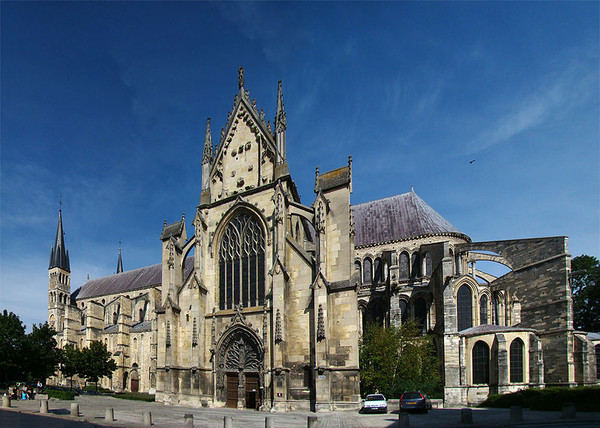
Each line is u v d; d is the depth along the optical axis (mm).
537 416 36781
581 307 86688
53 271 154625
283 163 55031
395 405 45750
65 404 52844
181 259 60750
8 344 80000
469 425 30547
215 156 62688
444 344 59469
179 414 43125
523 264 68375
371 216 88500
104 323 119312
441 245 71500
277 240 51438
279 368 46906
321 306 46750
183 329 56844
